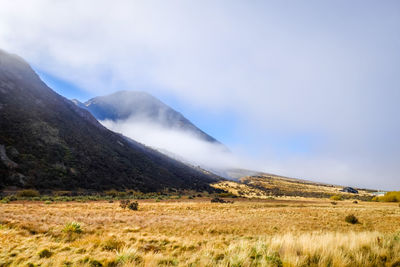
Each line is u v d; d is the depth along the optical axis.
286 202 50.09
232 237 10.41
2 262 5.55
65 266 5.21
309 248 5.97
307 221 18.66
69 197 34.38
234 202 42.06
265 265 4.90
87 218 14.56
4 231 8.66
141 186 65.44
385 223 19.23
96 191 49.44
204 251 6.29
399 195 68.75
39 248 6.61
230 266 5.03
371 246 6.23
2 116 54.59
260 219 18.88
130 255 5.69
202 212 23.50
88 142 75.06
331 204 47.88
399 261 5.21
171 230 12.18
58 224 11.70
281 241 6.78
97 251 6.61
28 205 22.22
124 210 21.81
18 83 82.06
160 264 5.36
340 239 7.20
